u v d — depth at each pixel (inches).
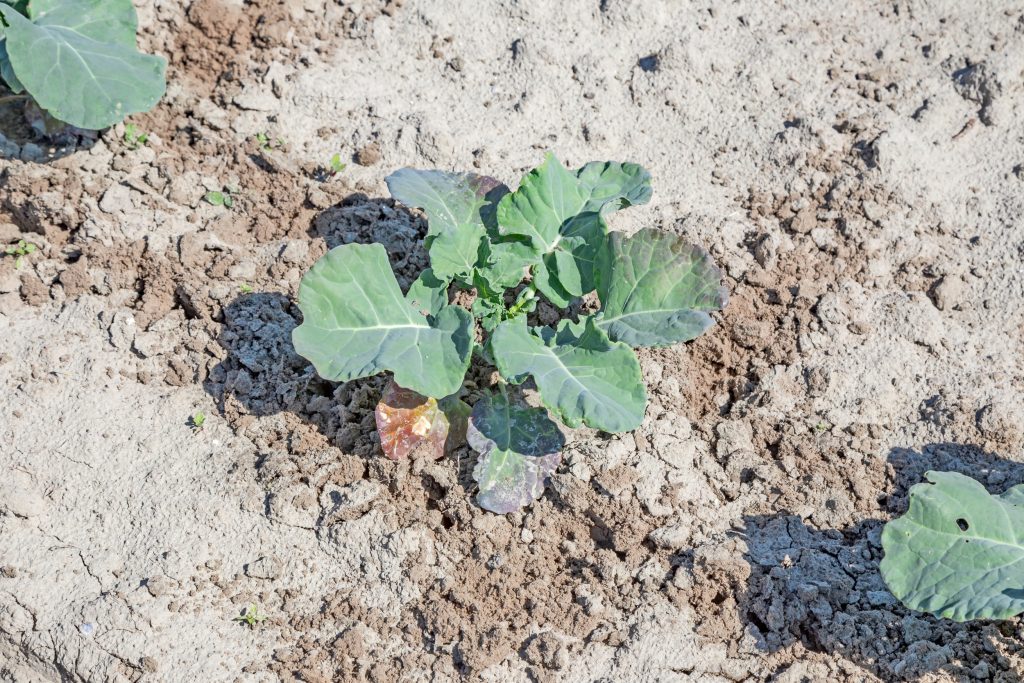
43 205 74.1
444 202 72.0
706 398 72.1
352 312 68.4
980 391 71.4
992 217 74.6
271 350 72.1
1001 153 75.9
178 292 73.0
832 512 69.1
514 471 68.7
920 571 65.8
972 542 65.9
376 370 66.8
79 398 71.6
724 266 73.5
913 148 75.9
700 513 69.0
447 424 69.8
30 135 76.3
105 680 67.7
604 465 69.4
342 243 74.1
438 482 69.4
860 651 66.9
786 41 78.9
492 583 68.2
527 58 78.0
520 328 68.8
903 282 73.4
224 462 70.2
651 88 77.8
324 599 68.4
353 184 75.9
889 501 69.4
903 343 72.3
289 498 69.1
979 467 69.9
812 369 71.9
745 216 75.2
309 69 78.2
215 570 68.7
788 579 67.9
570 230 71.6
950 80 77.5
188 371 72.0
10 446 70.9
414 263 73.9
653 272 69.3
